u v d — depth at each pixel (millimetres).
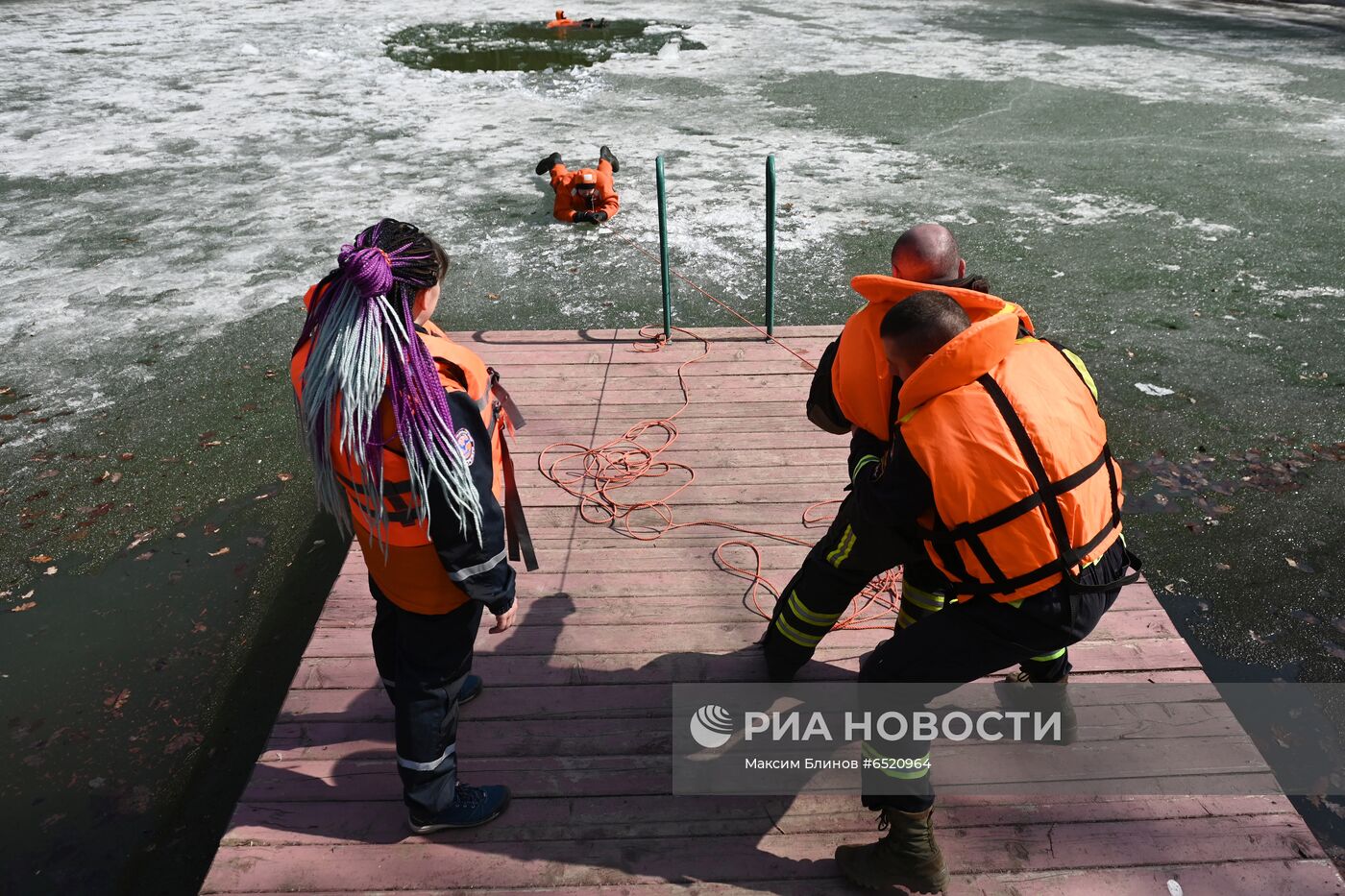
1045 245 7879
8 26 18344
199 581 4344
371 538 2146
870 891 2447
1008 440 1973
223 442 5352
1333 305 6730
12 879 3051
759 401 4785
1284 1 20406
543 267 7582
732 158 10250
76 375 6066
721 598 3451
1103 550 2088
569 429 4551
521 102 12781
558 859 2537
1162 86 13062
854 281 2303
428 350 1979
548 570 3600
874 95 12812
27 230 8477
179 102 12805
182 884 3043
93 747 3520
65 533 4641
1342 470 4953
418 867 2512
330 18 19188
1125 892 2438
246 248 8039
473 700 3016
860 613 3348
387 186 9555
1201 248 7766
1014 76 13727
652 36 16984
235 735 3580
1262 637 3945
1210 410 5492
